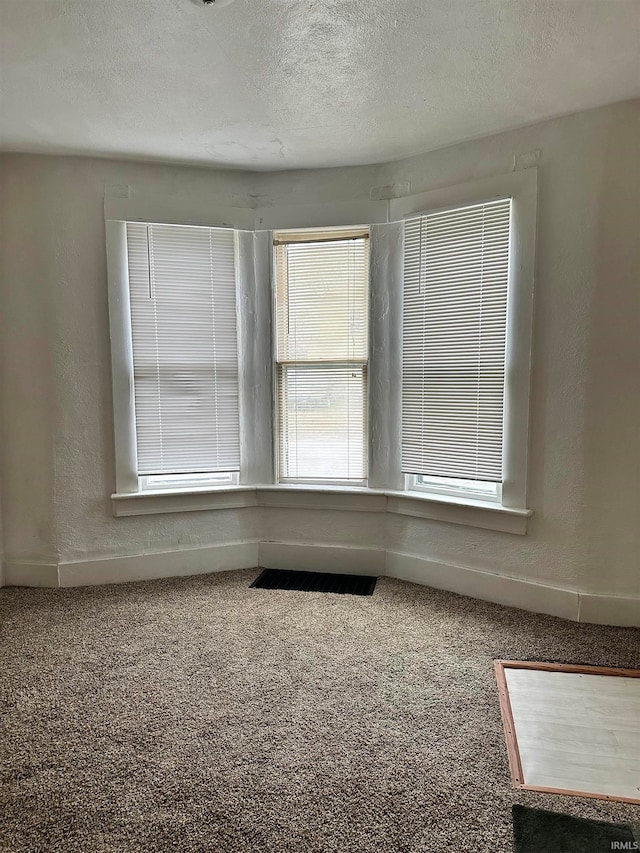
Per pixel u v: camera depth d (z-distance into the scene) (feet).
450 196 9.07
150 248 9.89
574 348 8.16
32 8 5.41
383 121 8.14
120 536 10.19
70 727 5.99
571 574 8.47
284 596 9.52
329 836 4.58
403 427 10.00
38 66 6.50
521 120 8.15
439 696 6.55
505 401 8.77
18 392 9.69
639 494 8.00
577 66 6.66
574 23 5.79
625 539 8.14
